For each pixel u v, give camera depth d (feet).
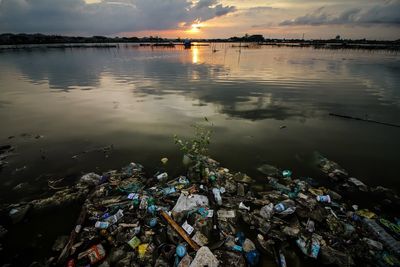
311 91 57.62
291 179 21.65
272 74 83.71
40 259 13.44
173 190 19.02
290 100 49.39
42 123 35.42
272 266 12.91
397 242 14.29
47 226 15.81
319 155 26.16
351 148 28.30
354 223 16.10
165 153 26.21
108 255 13.38
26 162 24.17
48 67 102.27
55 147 27.58
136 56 170.81
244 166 23.82
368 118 38.60
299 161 25.13
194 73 86.53
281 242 14.40
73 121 36.35
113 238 14.38
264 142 29.48
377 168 24.09
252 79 73.51
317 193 19.19
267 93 55.36
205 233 14.74
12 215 16.35
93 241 14.20
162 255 13.21
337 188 20.52
